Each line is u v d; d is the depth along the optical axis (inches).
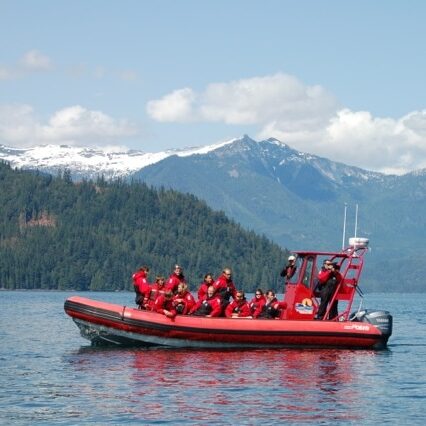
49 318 3373.5
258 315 1798.7
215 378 1391.5
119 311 1704.0
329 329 1753.2
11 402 1206.9
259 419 1115.9
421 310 5984.3
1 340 2130.9
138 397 1237.7
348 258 1809.8
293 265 1814.7
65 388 1306.6
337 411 1170.6
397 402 1242.6
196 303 1766.7
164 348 1713.8
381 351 1806.1
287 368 1504.7
